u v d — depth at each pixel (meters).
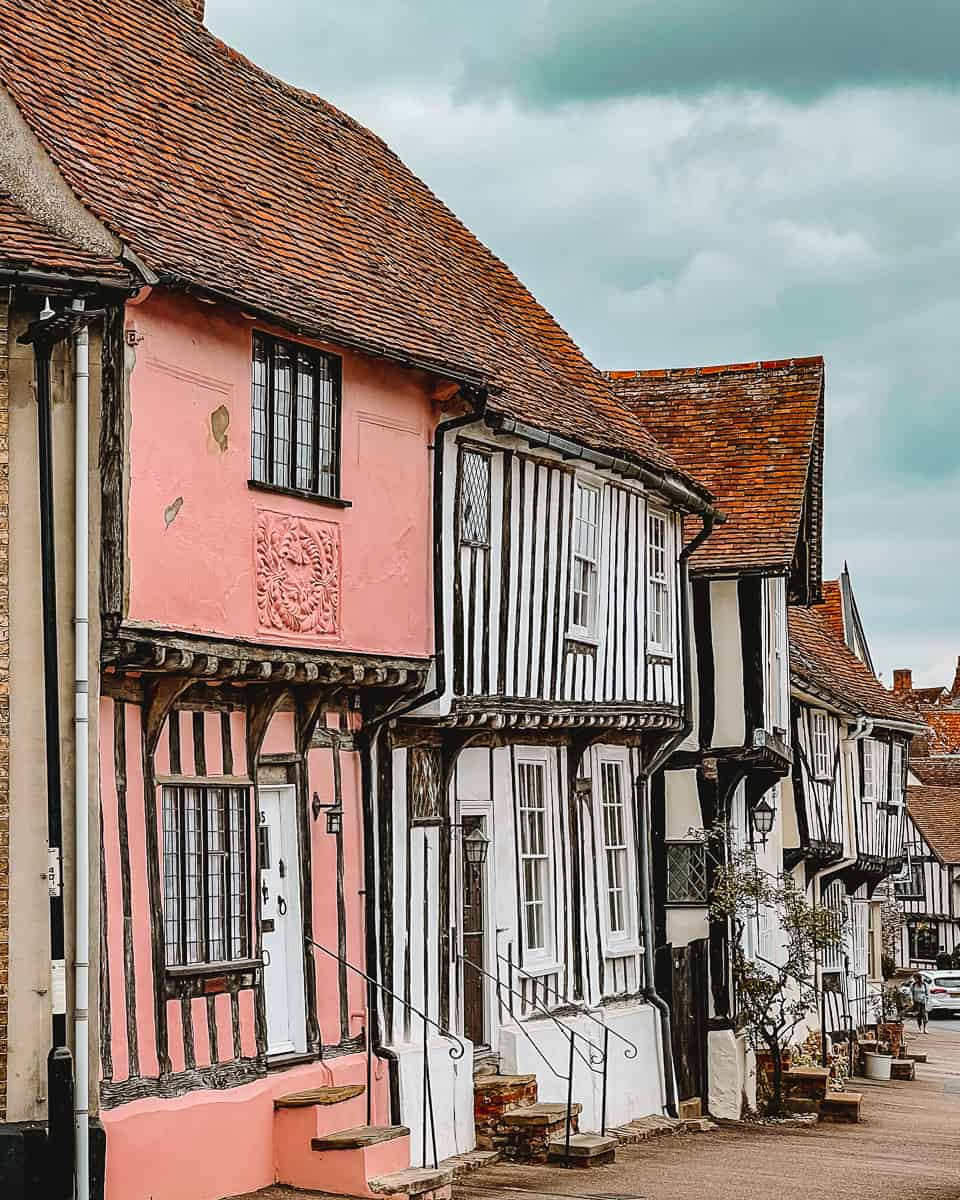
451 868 16.20
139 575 11.81
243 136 16.00
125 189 12.76
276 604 13.23
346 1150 12.98
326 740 14.55
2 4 13.95
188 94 15.69
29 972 11.31
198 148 14.76
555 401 17.81
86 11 15.31
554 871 18.34
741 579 22.56
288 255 14.29
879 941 37.34
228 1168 12.63
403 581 14.81
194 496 12.42
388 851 15.09
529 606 16.98
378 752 15.16
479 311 18.22
